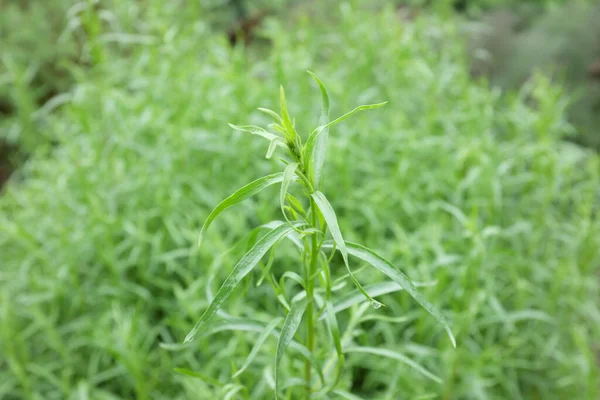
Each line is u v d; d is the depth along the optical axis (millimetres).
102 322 2166
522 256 2590
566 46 4711
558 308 2541
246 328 1195
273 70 3039
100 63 2637
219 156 2730
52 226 2609
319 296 1183
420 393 2020
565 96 4500
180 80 2822
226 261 2012
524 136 2881
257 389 1845
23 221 2719
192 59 2982
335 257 2320
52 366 2264
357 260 2318
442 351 2137
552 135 2926
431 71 3074
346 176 2537
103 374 2141
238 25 5336
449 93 3240
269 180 918
